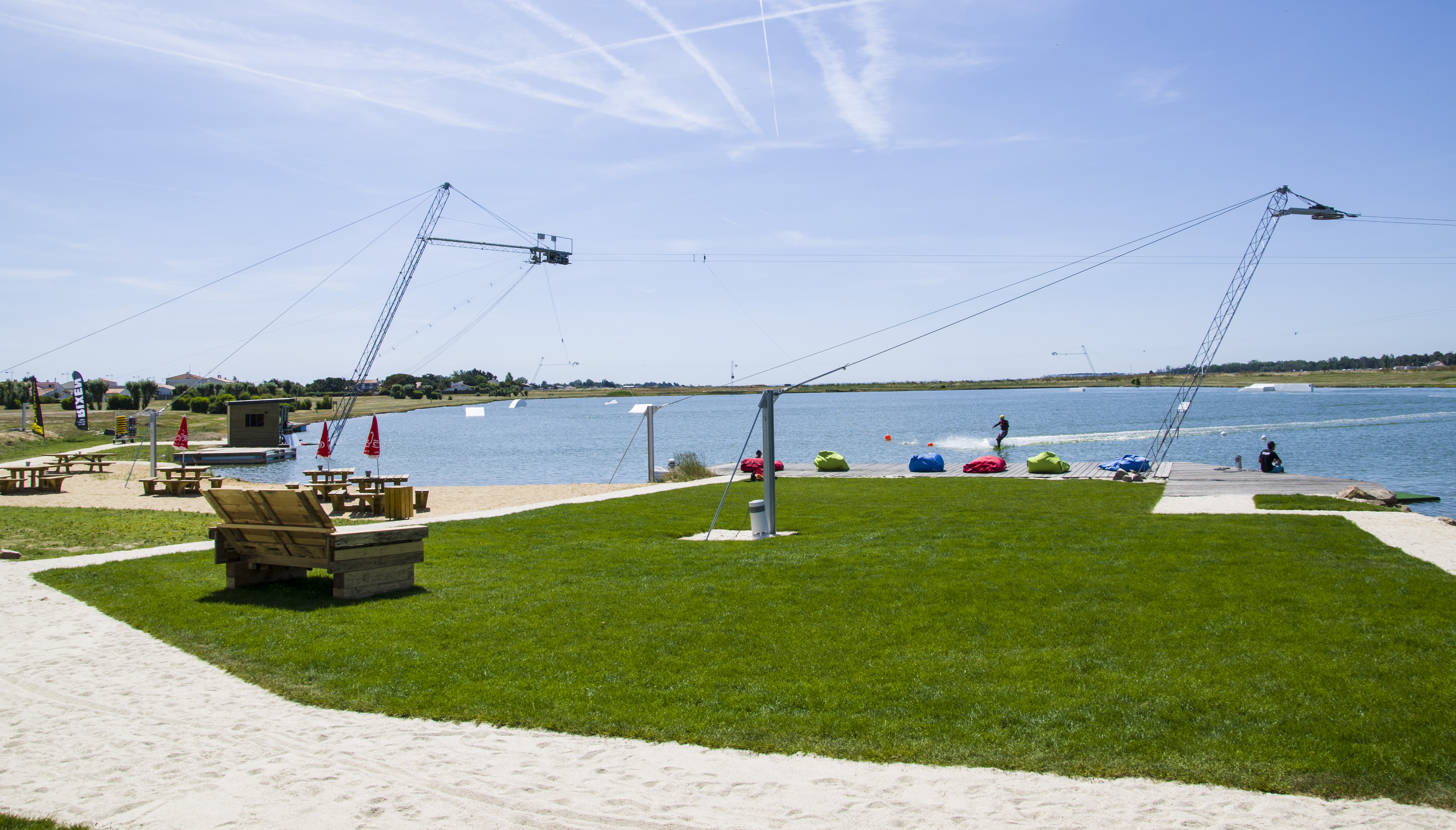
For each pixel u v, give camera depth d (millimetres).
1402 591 10281
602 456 61969
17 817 4879
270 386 155750
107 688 7352
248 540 11297
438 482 42312
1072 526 16328
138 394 109125
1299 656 7836
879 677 7527
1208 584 10789
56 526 19422
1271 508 19781
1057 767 5707
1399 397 158875
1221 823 4887
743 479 31234
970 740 6160
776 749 6059
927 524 17094
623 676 7633
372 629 9180
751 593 10781
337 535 10508
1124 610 9602
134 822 4848
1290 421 86750
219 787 5348
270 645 8609
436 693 7184
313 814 4973
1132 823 4875
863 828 4820
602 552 14352
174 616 9859
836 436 79188
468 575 12297
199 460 53688
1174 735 6188
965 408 164875
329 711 6828
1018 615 9461
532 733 6383
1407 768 5582
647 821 4902
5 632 9305
